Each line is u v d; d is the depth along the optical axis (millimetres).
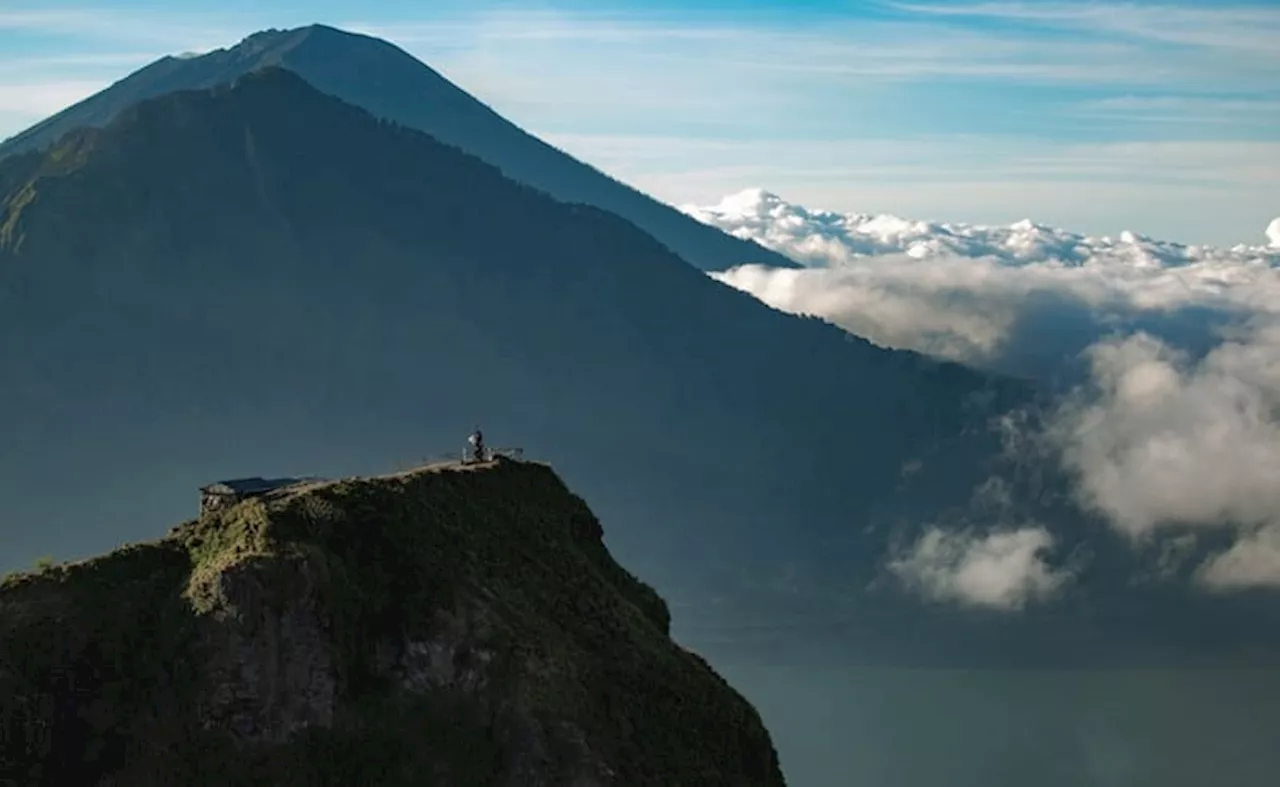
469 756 90375
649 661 103375
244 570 88312
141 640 87312
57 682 84500
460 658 93438
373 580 94000
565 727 92875
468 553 99688
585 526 116125
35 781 82375
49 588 87562
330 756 87312
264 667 87188
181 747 85062
